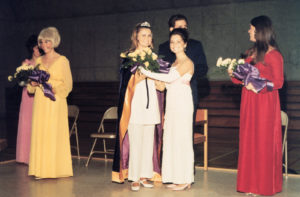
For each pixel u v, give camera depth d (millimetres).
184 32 4535
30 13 13461
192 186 4738
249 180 4316
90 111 12062
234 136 9742
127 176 5000
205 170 5684
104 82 12109
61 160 5242
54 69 5180
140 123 4539
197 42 5105
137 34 4598
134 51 4672
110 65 12531
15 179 5176
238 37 10773
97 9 12492
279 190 4395
